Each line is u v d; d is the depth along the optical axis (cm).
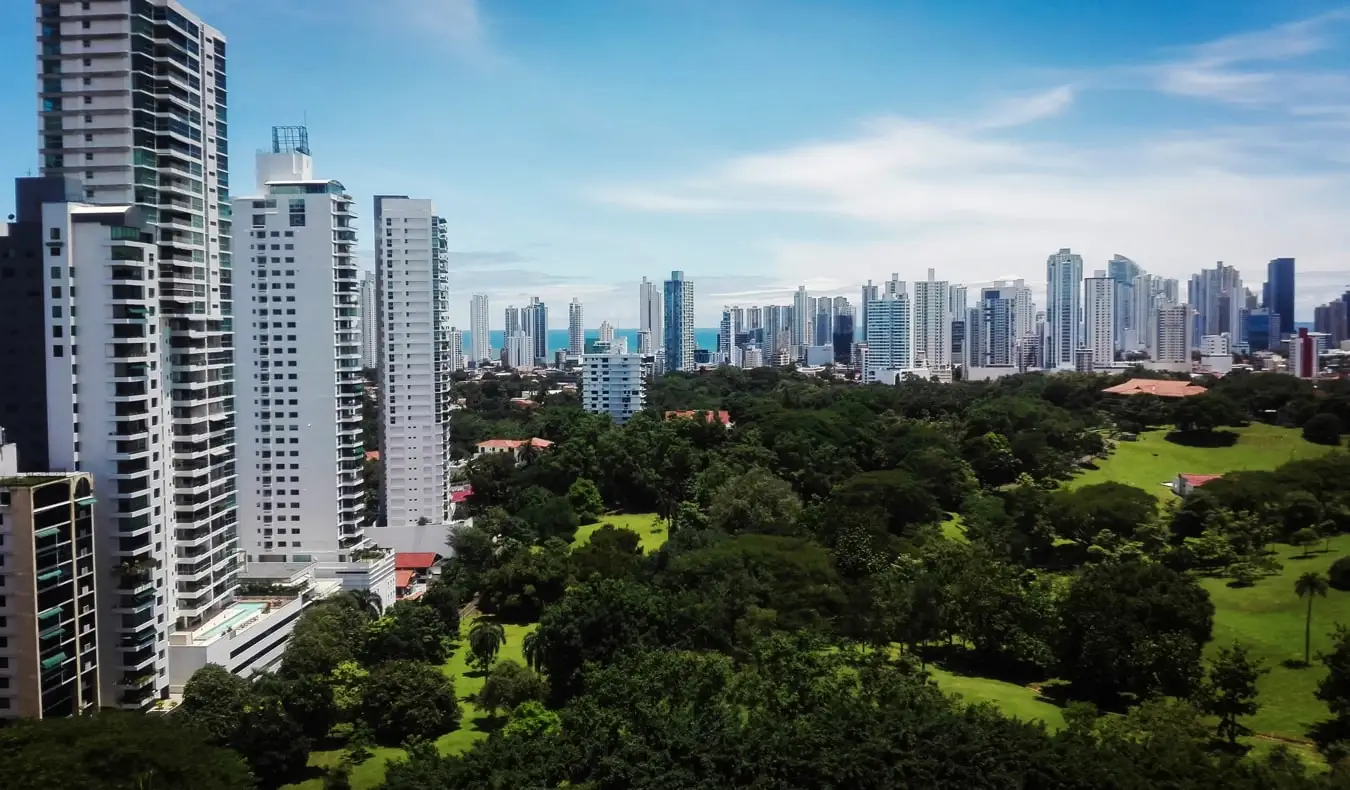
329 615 13975
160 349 12438
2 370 11569
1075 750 8619
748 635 12419
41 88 12912
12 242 11519
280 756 10388
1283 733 10594
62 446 11569
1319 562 15888
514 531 19612
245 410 17038
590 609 12506
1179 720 9494
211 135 14400
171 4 13362
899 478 19088
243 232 16850
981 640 13050
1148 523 17512
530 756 9200
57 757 8106
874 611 13312
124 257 11631
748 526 17675
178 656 12388
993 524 18738
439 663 14150
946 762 8581
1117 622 11812
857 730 9131
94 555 11344
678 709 9900
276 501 17112
